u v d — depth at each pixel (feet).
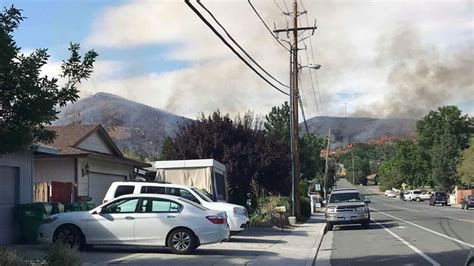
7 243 55.93
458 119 327.88
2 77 27.76
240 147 110.52
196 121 113.09
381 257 52.85
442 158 300.40
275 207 97.50
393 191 408.26
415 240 68.39
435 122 348.59
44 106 28.73
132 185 63.26
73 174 76.95
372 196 420.36
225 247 59.67
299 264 48.60
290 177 117.39
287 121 207.62
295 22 111.75
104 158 81.30
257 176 110.83
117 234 51.65
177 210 52.06
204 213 52.03
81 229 51.96
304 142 232.73
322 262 51.16
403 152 396.16
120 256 49.29
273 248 59.93
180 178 77.82
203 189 75.05
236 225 64.13
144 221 51.65
